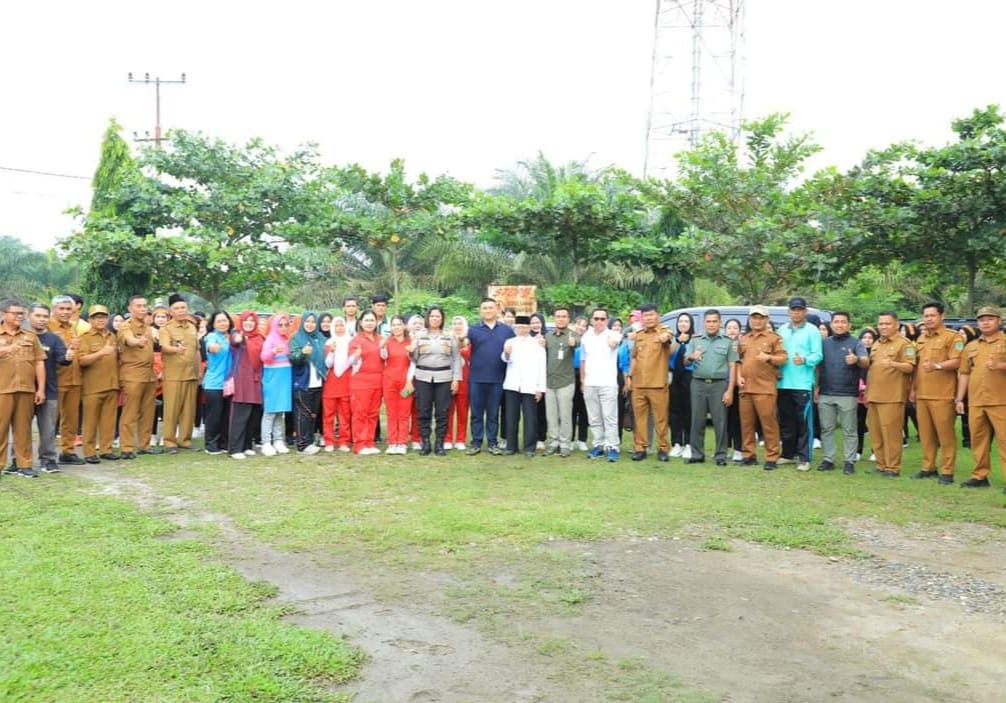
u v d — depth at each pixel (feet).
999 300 74.79
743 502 23.15
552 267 73.26
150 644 12.57
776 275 50.78
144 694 11.03
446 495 23.77
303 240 55.16
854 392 28.53
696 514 21.71
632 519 21.11
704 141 61.52
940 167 44.62
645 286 66.13
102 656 12.15
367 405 31.32
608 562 17.62
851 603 15.35
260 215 53.93
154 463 29.14
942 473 26.86
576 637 13.48
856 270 51.01
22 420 26.45
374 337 31.71
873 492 25.02
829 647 13.26
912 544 19.45
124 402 30.42
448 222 56.34
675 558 18.01
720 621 14.33
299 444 32.01
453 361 31.78
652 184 59.36
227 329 31.19
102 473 27.09
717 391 29.71
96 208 58.13
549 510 21.83
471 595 15.42
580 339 32.42
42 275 125.90
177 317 31.99
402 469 28.09
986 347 25.77
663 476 27.20
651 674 12.09
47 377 27.09
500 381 31.78
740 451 31.58
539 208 52.85
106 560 16.89
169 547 18.01
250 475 26.81
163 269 50.47
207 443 31.37
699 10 103.30
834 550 18.74
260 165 54.75
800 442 29.50
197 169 52.85
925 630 14.05
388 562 17.38
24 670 11.57
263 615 14.08
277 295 57.36
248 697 11.07
